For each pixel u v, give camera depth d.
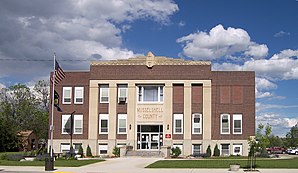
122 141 55.09
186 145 54.19
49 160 31.88
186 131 54.41
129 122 55.09
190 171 30.72
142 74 55.66
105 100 56.28
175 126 54.84
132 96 55.47
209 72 55.00
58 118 56.88
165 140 54.41
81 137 56.16
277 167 33.22
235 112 54.59
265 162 38.22
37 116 94.31
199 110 54.84
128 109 55.31
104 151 55.47
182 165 35.62
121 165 36.75
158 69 55.53
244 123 54.44
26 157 45.59
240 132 54.38
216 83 55.12
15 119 93.12
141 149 54.69
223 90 55.06
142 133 55.12
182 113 54.91
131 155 51.97
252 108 54.53
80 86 57.00
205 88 54.75
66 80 57.25
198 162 39.00
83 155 53.94
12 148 78.19
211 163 37.62
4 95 93.56
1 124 77.12
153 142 54.75
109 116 55.56
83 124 56.41
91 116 55.84
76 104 56.84
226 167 33.66
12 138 77.75
